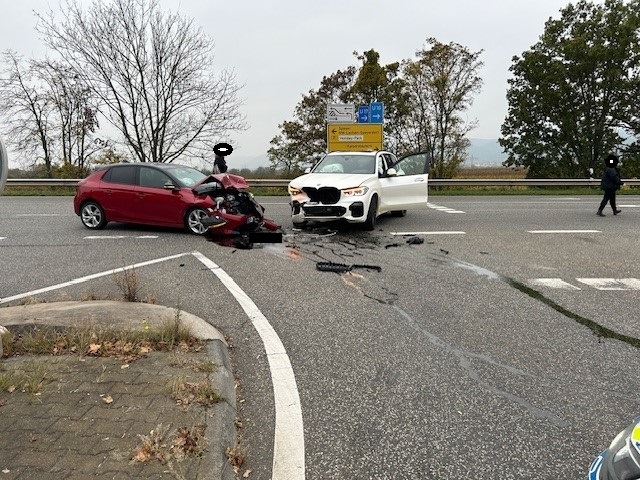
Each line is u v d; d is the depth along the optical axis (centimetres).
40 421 300
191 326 461
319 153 2908
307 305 569
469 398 359
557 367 409
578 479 272
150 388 342
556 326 503
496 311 550
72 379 354
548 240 976
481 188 2281
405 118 2703
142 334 427
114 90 2256
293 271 727
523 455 293
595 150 3169
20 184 2109
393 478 272
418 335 479
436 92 2531
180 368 374
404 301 585
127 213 1053
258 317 528
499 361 421
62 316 474
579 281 674
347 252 862
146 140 2352
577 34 3059
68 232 1060
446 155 2616
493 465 283
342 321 517
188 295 607
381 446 301
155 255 832
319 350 443
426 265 768
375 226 1150
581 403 353
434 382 383
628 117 3100
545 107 3116
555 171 3191
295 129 2895
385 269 742
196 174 1104
